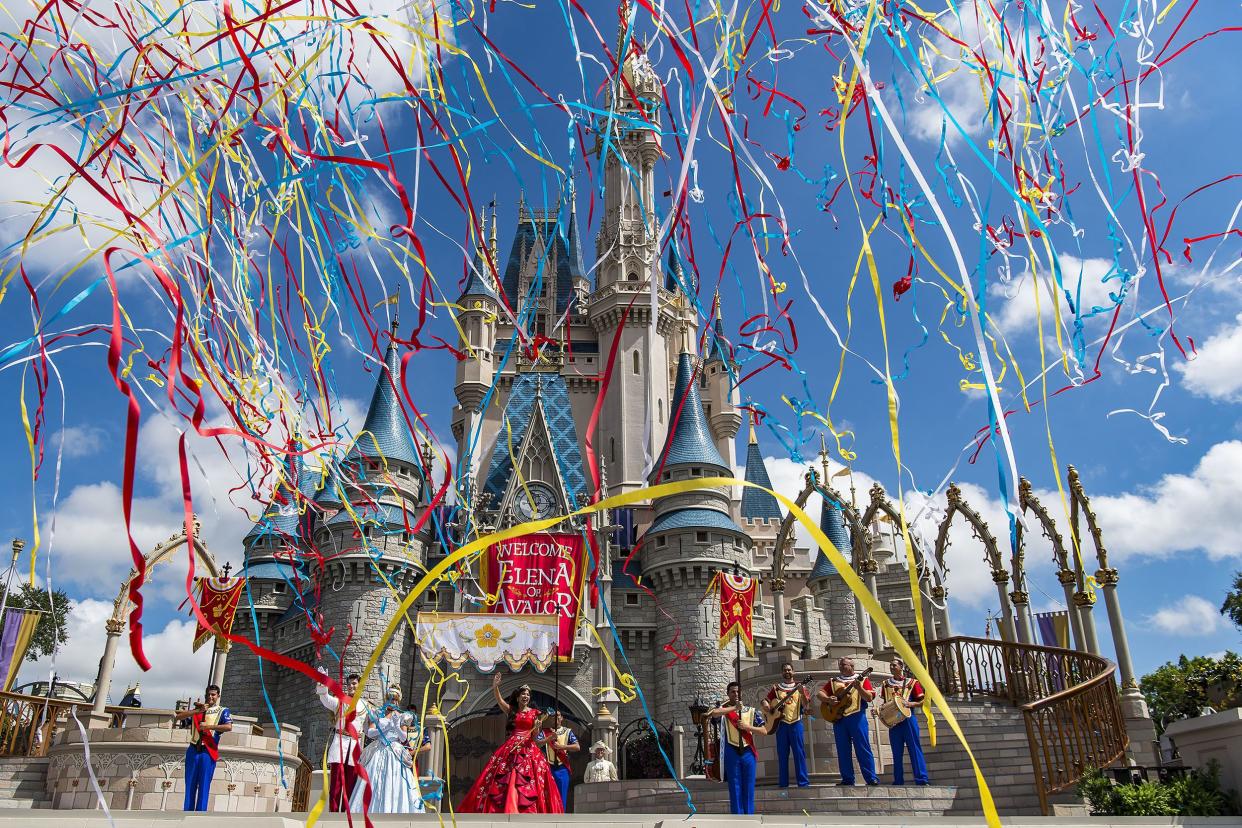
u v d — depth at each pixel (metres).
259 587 52.53
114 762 22.44
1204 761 12.31
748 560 54.78
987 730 17.23
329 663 46.91
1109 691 16.14
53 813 8.12
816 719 19.48
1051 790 13.64
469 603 47.03
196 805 13.20
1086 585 20.25
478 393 65.38
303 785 26.22
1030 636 21.77
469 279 70.19
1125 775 13.42
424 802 14.19
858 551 27.22
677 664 50.00
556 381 67.06
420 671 48.66
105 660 24.78
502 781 10.97
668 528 53.47
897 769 14.55
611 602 52.59
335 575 48.53
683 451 57.28
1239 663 27.98
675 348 71.88
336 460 5.94
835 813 13.61
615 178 73.38
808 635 51.47
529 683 48.72
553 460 60.12
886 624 3.51
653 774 46.41
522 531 3.94
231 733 23.36
